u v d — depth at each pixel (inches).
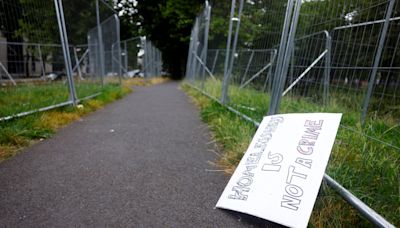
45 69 223.8
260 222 56.0
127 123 146.5
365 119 101.8
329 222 53.9
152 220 55.9
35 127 115.9
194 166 85.8
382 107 110.9
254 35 167.2
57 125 132.6
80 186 69.9
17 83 203.5
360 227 52.7
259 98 164.1
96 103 197.8
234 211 59.7
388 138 85.3
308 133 67.3
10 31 163.3
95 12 289.0
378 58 108.6
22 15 165.5
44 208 59.0
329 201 57.4
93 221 54.8
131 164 86.2
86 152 96.4
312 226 53.2
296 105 119.5
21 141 101.0
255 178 64.7
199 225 54.7
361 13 102.5
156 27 919.7
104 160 89.0
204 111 170.9
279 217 54.2
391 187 60.0
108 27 350.3
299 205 54.7
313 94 121.0
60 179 73.6
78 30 252.8
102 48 311.1
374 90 111.7
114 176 76.6
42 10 179.0
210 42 302.4
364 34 109.3
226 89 176.9
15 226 52.4
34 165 83.0
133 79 555.2
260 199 59.1
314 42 125.6
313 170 59.2
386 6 104.7
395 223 51.3
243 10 179.2
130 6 934.4
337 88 113.0
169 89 417.4
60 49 220.1
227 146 102.3
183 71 932.6
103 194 66.0
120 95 273.1
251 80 185.9
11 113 119.8
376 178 65.2
